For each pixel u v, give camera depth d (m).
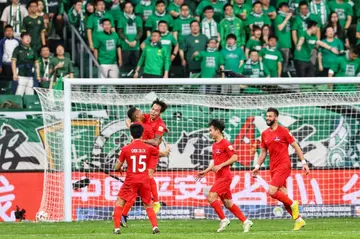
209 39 55.88
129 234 31.98
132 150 31.38
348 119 46.25
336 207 45.72
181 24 57.12
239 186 45.38
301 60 58.09
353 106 46.22
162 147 45.62
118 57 57.22
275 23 58.62
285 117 46.22
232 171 45.47
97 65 56.38
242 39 57.97
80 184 44.78
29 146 46.50
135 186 31.55
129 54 57.38
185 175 45.47
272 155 35.34
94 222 41.19
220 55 55.69
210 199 34.31
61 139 45.31
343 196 45.94
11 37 55.28
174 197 45.22
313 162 45.97
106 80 43.53
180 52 56.66
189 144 45.84
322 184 45.81
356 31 60.34
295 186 45.59
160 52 55.38
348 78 44.25
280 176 35.09
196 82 43.53
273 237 29.94
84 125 45.34
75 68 56.22
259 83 43.78
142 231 34.69
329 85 49.59
